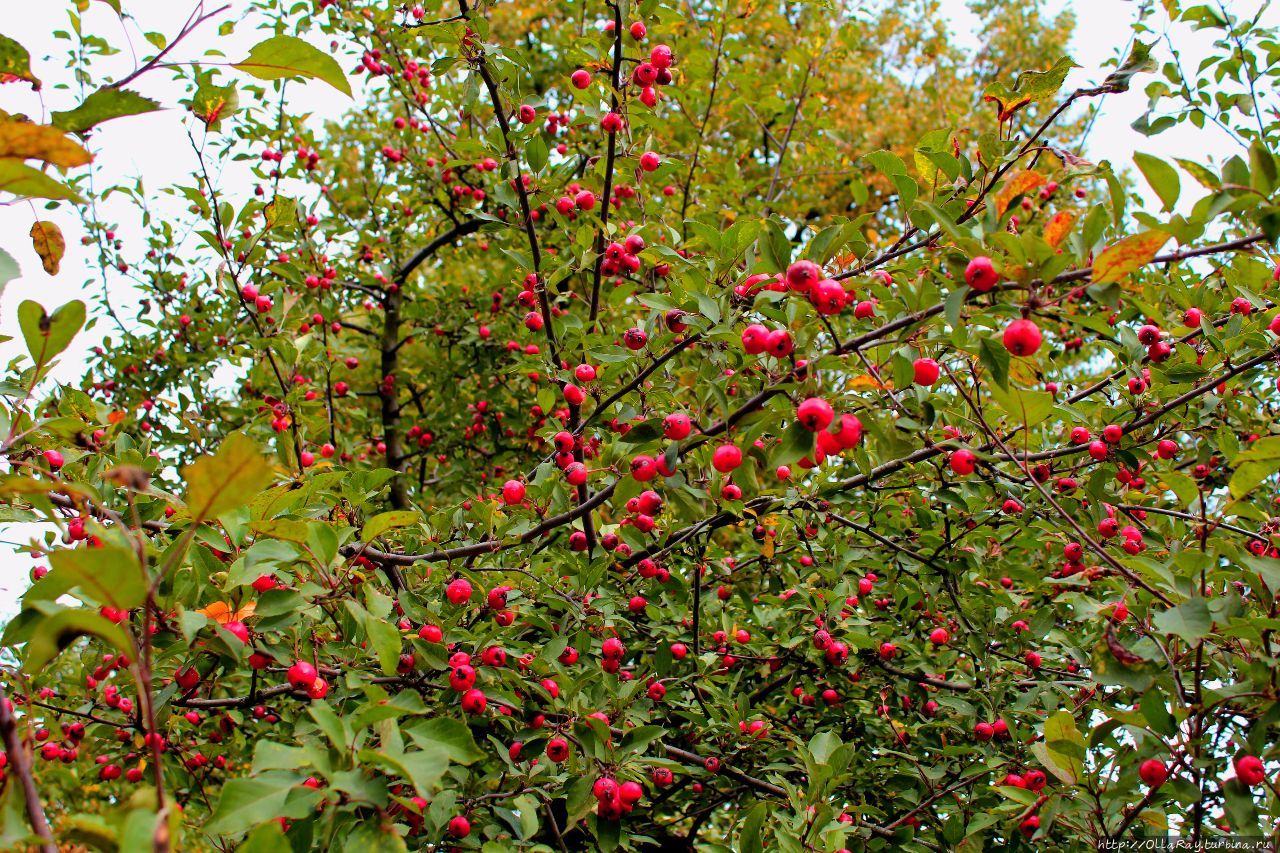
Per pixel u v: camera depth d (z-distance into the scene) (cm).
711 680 450
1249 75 439
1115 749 311
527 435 745
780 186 966
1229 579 264
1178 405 341
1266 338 333
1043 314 214
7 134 144
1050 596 439
